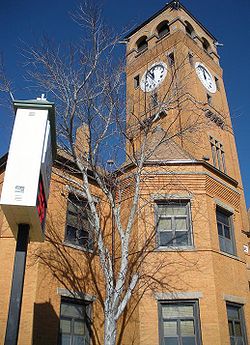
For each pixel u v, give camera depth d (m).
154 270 14.52
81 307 14.52
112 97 12.91
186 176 16.45
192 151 22.66
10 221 6.80
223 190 17.44
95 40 12.78
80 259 14.95
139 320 13.66
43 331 12.57
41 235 7.43
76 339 13.87
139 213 14.62
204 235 15.41
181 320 13.98
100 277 15.42
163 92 24.45
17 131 6.93
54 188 15.13
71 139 12.09
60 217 15.00
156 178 16.25
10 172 6.50
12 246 13.47
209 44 33.44
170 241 15.42
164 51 29.05
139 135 14.59
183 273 14.56
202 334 13.52
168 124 23.48
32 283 12.97
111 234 16.11
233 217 17.66
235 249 16.92
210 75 30.02
